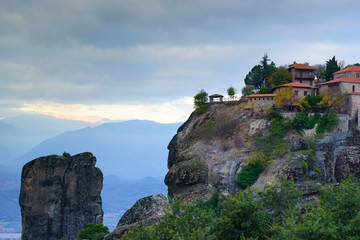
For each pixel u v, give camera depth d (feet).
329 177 315.99
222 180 331.77
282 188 190.70
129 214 267.59
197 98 425.69
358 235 152.66
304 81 421.18
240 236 171.63
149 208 262.67
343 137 334.03
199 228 171.73
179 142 407.44
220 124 378.12
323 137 334.44
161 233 185.47
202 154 361.51
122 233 238.89
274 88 405.59
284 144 334.44
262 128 355.15
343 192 175.73
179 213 197.06
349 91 361.71
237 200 183.11
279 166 315.17
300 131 342.03
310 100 363.56
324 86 382.22
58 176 453.99
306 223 157.28
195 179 342.03
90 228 364.99
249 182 319.47
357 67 403.34
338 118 340.18
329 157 325.01
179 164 358.23
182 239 164.66
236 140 358.64
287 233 153.99
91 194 460.96
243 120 371.35
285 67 455.63
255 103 379.96
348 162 322.14
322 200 187.11
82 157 463.01
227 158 346.74
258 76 455.63
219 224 180.04
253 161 326.65
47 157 454.81
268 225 177.47
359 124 345.10
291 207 187.01
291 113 353.10
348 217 168.96
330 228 151.53
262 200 191.31
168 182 358.43
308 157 319.27
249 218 177.58
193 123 413.80
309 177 311.47
